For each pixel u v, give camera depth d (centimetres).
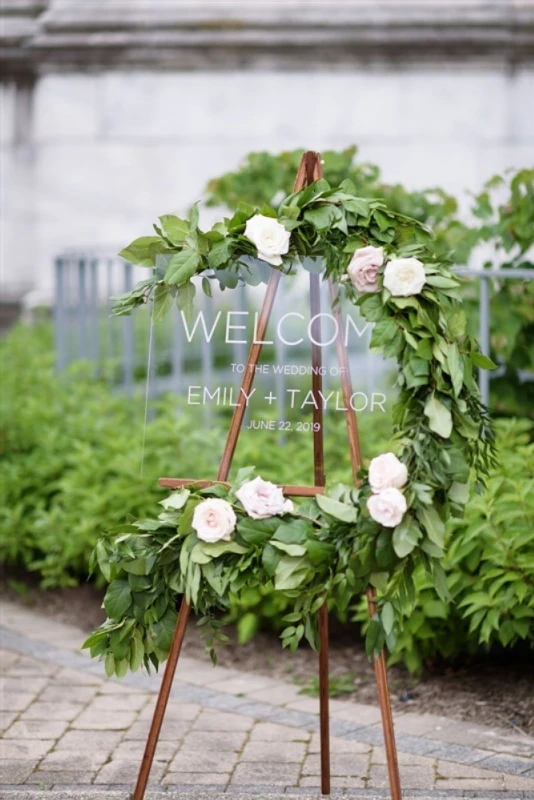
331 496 281
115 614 290
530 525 388
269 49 1087
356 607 426
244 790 322
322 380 303
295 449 515
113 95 1123
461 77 1075
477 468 303
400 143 1087
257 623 460
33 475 569
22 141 1140
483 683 416
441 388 275
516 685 413
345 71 1088
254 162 609
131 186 1131
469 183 1080
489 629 376
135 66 1116
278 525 279
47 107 1134
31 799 314
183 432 516
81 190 1138
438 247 534
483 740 362
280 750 354
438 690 412
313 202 290
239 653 459
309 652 459
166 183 1126
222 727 375
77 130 1132
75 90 1130
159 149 1122
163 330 620
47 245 1145
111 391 665
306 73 1094
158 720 293
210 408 557
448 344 280
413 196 580
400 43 1065
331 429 531
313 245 293
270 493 282
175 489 297
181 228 296
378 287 281
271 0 1085
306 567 275
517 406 518
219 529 277
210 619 295
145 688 414
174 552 289
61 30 1109
